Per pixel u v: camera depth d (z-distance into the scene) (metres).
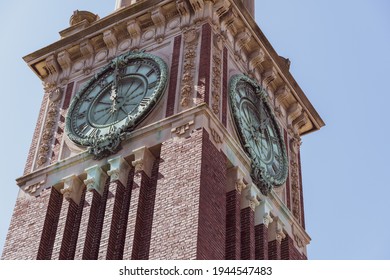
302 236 61.53
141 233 52.44
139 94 60.09
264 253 55.75
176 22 63.56
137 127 58.03
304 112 68.81
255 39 65.38
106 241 52.66
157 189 53.56
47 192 58.09
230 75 61.66
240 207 56.22
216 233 51.78
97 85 62.97
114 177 55.75
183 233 50.22
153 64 61.22
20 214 58.00
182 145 55.00
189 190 52.31
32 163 61.19
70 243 55.22
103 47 65.81
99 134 58.91
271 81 66.69
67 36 66.81
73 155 59.19
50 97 65.25
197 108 56.25
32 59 67.19
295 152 66.88
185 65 59.78
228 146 57.09
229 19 63.62
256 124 62.09
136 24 64.44
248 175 57.91
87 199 55.88
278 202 59.88
